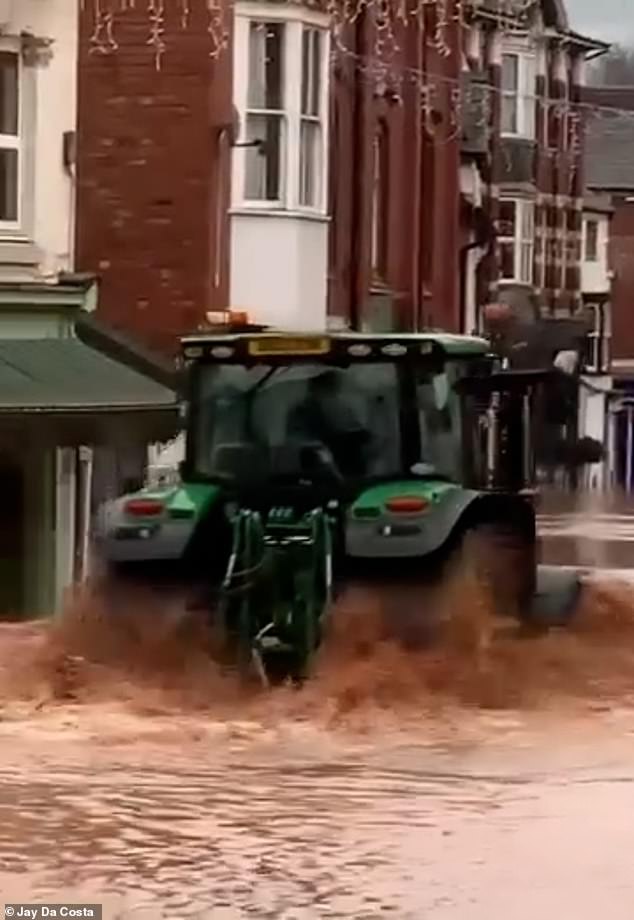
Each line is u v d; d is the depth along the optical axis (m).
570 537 95.50
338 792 31.59
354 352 42.50
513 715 39.03
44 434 57.69
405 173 90.69
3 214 59.84
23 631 50.41
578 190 153.75
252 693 40.12
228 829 28.64
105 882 25.42
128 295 70.88
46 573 59.59
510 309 129.88
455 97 100.88
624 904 24.53
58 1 60.53
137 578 42.25
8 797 30.72
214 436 43.09
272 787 31.88
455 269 102.00
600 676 42.59
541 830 28.84
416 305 92.19
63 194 61.00
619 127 185.25
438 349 42.31
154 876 25.78
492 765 34.09
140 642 41.78
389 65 85.81
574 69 151.88
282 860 26.73
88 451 61.66
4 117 59.91
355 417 42.56
